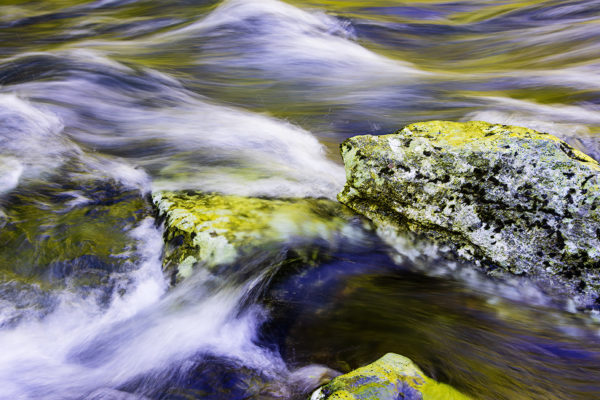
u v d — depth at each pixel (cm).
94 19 1653
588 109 802
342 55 1262
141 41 1375
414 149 408
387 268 400
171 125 735
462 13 1789
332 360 319
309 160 603
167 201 448
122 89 884
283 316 350
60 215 444
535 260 363
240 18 1466
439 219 397
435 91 980
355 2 1942
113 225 435
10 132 612
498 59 1249
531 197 360
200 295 361
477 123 432
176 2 1766
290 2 1816
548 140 369
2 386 297
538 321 353
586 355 326
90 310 355
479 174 379
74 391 298
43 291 363
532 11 1605
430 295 377
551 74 1018
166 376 307
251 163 574
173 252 385
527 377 311
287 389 294
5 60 1020
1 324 335
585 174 346
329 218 437
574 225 346
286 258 385
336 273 385
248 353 325
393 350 326
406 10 1806
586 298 348
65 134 653
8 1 1962
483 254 382
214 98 922
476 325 351
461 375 307
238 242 383
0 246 398
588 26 1298
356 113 849
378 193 425
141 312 357
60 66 959
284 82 1039
